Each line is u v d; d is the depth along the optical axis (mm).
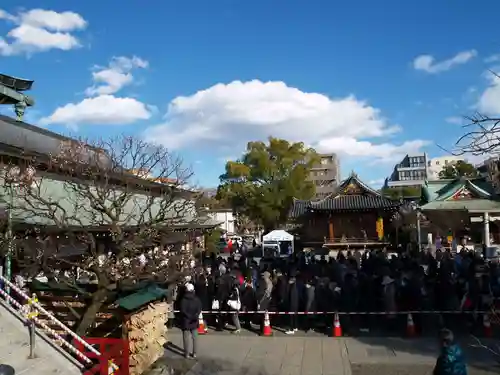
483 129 6133
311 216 45938
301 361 11805
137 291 10812
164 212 11672
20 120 17969
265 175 63875
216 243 35438
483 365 10875
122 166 13938
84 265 10547
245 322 15914
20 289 10219
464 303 14094
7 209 10906
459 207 36062
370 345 13008
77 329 9883
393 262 20062
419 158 123062
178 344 13438
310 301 14711
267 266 22156
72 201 13531
